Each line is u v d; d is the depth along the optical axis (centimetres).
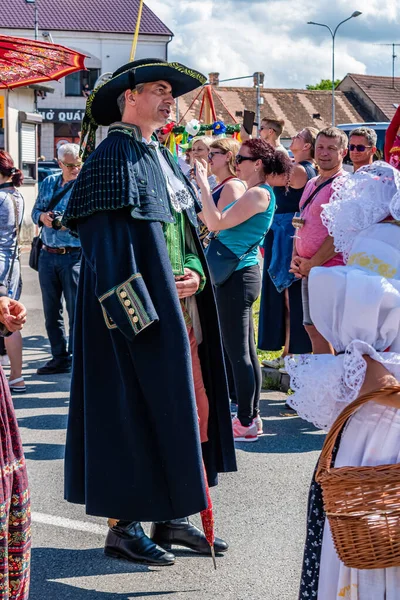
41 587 405
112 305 377
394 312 278
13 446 321
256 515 495
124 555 433
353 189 306
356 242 299
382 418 278
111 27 4872
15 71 806
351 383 277
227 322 606
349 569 277
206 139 820
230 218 580
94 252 385
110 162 388
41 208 827
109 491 394
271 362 816
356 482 259
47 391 790
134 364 387
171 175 425
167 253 392
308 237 629
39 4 4944
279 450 614
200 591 403
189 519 502
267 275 734
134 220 388
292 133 6147
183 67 400
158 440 388
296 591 402
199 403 429
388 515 257
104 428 395
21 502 322
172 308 385
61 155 823
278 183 606
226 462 436
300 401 291
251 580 414
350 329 281
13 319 345
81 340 408
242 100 6206
